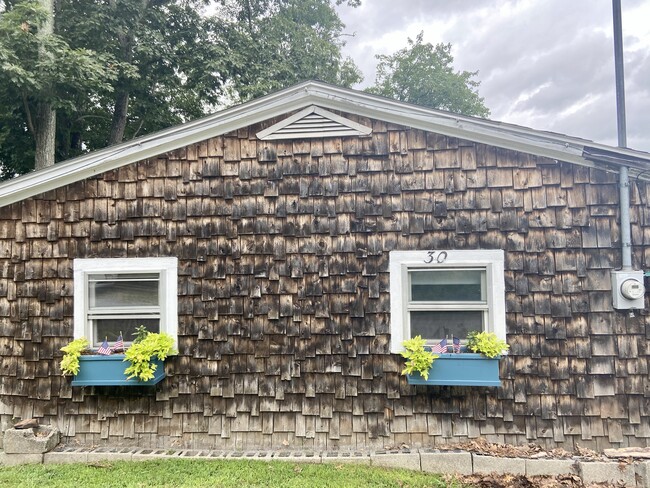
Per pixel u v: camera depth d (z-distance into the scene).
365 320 3.39
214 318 3.49
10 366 3.57
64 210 3.58
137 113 11.66
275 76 11.67
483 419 3.27
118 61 8.84
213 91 10.67
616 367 3.16
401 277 3.37
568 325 3.21
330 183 3.47
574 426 3.17
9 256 3.60
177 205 3.55
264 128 3.54
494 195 3.33
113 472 3.03
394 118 3.42
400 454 3.13
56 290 3.56
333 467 3.09
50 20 7.44
